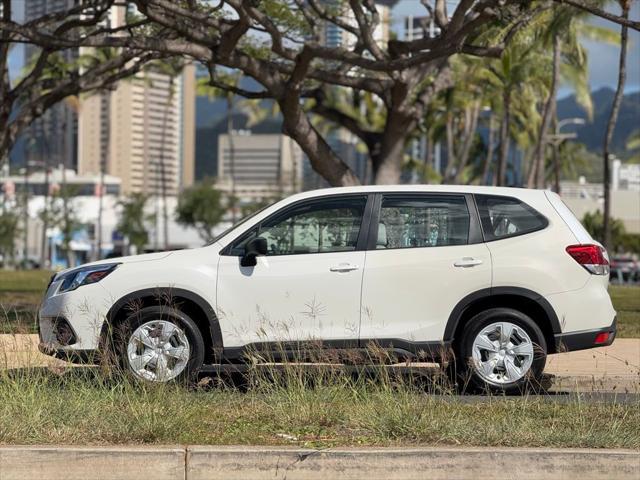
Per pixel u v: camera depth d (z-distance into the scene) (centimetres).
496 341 1053
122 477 700
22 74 4309
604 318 1061
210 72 2166
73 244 10969
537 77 4669
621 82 3784
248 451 704
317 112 2617
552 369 1203
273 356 1035
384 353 978
